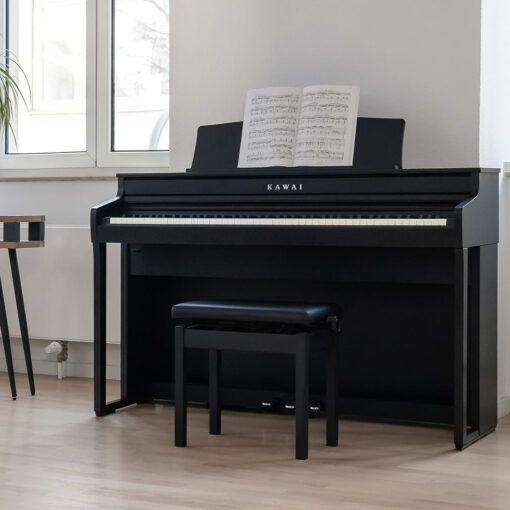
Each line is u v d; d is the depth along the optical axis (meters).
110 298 4.12
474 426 3.22
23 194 4.52
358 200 3.21
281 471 2.78
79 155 4.51
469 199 3.06
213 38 3.84
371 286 3.53
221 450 3.04
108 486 2.61
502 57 3.72
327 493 2.55
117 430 3.31
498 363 3.62
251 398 3.68
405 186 3.16
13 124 4.68
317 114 3.48
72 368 4.42
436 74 3.48
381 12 3.56
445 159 3.48
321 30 3.66
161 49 4.38
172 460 2.90
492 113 3.59
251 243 3.20
